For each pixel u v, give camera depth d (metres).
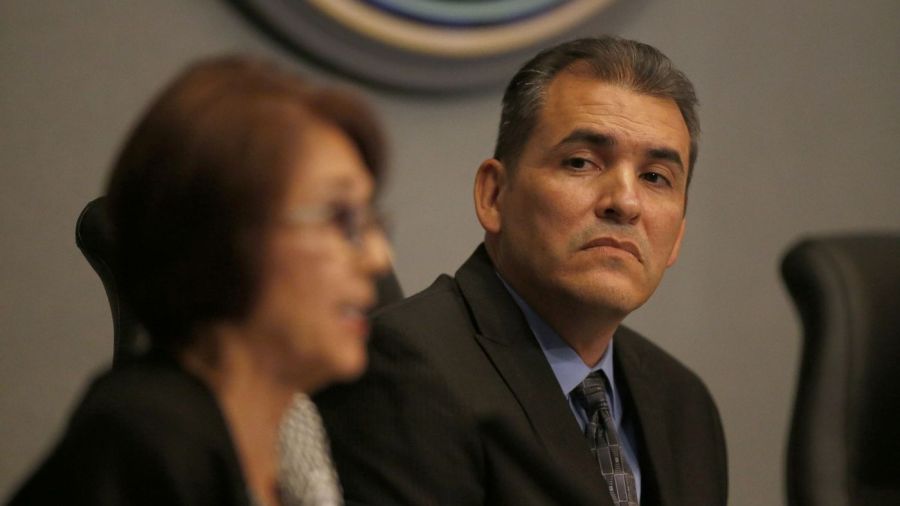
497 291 4.63
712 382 8.62
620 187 4.36
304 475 3.01
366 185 2.58
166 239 2.45
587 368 4.66
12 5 6.59
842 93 8.79
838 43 8.75
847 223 8.89
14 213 6.67
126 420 2.43
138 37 6.85
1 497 6.74
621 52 4.57
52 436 6.86
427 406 4.17
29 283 6.74
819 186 8.79
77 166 6.78
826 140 8.77
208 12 6.96
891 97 8.95
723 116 8.42
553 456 4.32
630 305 4.41
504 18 7.48
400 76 7.33
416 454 4.12
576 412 4.64
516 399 4.39
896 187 8.98
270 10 6.93
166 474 2.41
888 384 4.46
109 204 2.51
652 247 4.45
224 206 2.41
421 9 7.27
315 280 2.48
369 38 7.17
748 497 8.84
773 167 8.63
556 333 4.62
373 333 4.34
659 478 4.75
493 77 7.55
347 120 2.58
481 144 7.70
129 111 6.86
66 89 6.73
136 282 2.53
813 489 4.30
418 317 4.43
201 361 2.59
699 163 8.41
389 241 2.83
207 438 2.48
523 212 4.52
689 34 8.23
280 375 2.59
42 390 6.84
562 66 4.57
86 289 6.90
